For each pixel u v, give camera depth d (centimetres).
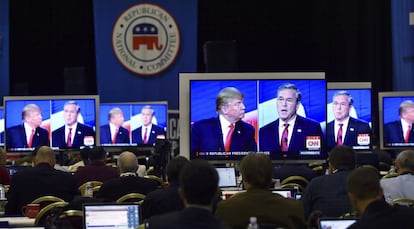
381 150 1303
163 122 1625
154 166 1170
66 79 1948
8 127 1488
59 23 2169
